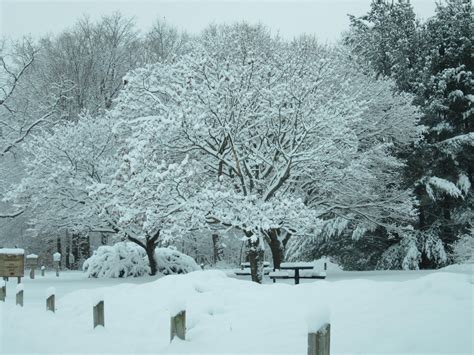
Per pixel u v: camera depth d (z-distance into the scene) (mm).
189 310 8500
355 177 22266
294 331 6602
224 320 7758
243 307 8492
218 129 18375
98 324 8469
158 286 10773
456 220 28734
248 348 6172
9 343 7641
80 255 38250
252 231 17297
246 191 18281
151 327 8219
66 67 38156
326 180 22203
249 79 18562
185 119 17297
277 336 6500
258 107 19672
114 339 7723
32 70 38500
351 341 5719
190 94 18453
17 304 11562
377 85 26797
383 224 25844
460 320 5688
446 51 31094
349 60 29203
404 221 27109
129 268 24812
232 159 19781
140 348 7070
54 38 42406
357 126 25219
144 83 19172
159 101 18766
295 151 18562
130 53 41375
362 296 7805
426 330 5555
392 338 5535
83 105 37625
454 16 31656
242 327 7230
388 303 7023
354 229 30250
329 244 31828
